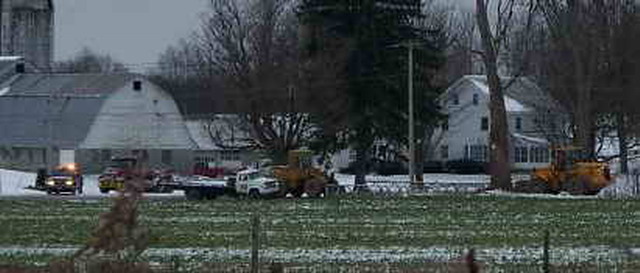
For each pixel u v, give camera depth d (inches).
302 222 2386.8
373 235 2057.1
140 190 840.9
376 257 1651.1
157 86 5905.5
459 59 7012.8
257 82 4763.8
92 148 5674.2
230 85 4923.7
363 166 4247.0
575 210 2780.5
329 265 1523.1
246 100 4726.9
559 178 3531.0
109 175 3882.9
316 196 3452.3
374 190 3705.7
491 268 1482.5
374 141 4362.7
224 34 5103.3
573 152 3597.4
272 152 4658.0
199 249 1769.2
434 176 5477.4
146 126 5836.6
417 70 4256.9
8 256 1690.5
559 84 4832.7
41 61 7293.3
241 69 4923.7
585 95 4037.9
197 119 6304.1
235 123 4963.1
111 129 5753.0
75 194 3720.5
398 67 4239.7
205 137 5979.3
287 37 4985.2
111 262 908.0
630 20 4731.8
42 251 1772.9
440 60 4333.2
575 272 1409.9
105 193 3814.0
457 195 3385.8
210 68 5354.3
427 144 5162.4
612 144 5905.5
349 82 4254.4
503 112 3654.0
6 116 5871.1
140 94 5846.5
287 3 5064.0
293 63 4756.4
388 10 4234.7
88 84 5925.2
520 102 6481.3
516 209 2822.3
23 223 2345.0
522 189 3612.2
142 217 2504.9
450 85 6589.6
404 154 5147.6
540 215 2615.7
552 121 5177.2
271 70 4793.3
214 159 5920.3
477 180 4955.7
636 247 1822.1
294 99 4493.1
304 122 4566.9
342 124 4227.4
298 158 3540.8
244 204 3053.6
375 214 2650.1
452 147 6574.8
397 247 1819.6
